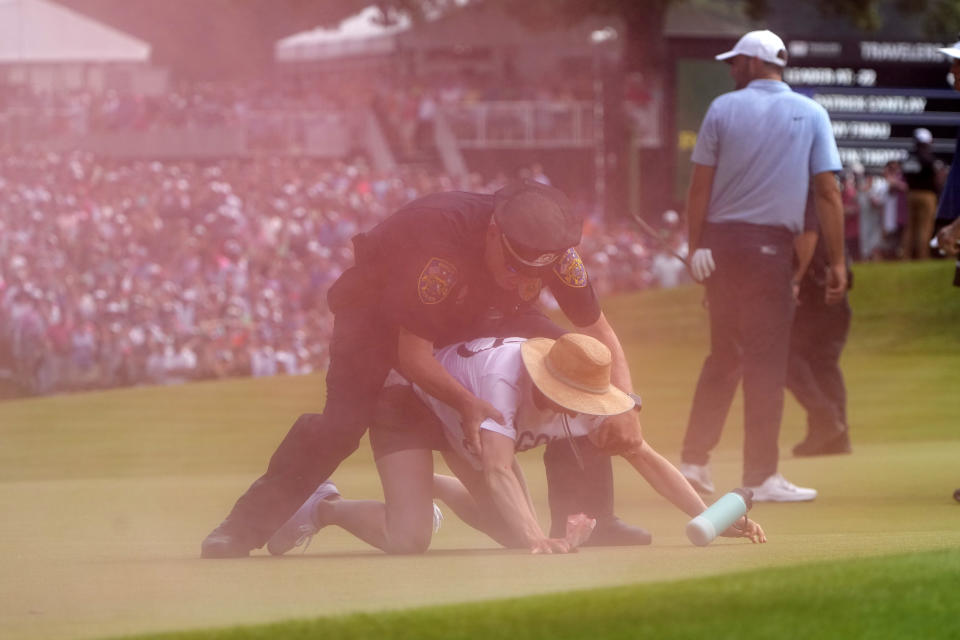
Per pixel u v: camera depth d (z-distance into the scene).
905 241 75.75
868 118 109.44
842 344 28.62
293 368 69.38
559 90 111.50
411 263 12.58
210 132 106.31
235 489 25.12
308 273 79.81
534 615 7.47
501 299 13.17
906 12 113.69
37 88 109.88
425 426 13.57
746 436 20.59
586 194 108.12
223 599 9.34
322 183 92.00
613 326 60.53
